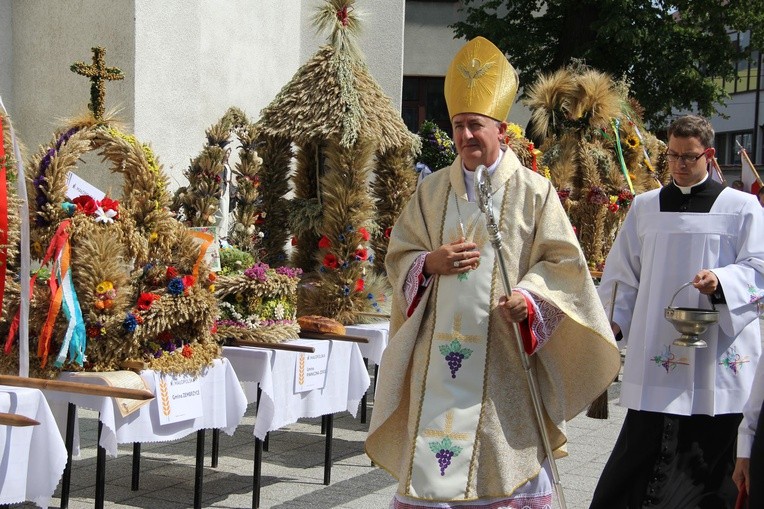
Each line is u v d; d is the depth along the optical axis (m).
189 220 6.02
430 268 3.70
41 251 4.70
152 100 8.24
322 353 5.92
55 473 4.07
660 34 21.00
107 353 4.68
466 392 3.64
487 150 3.73
